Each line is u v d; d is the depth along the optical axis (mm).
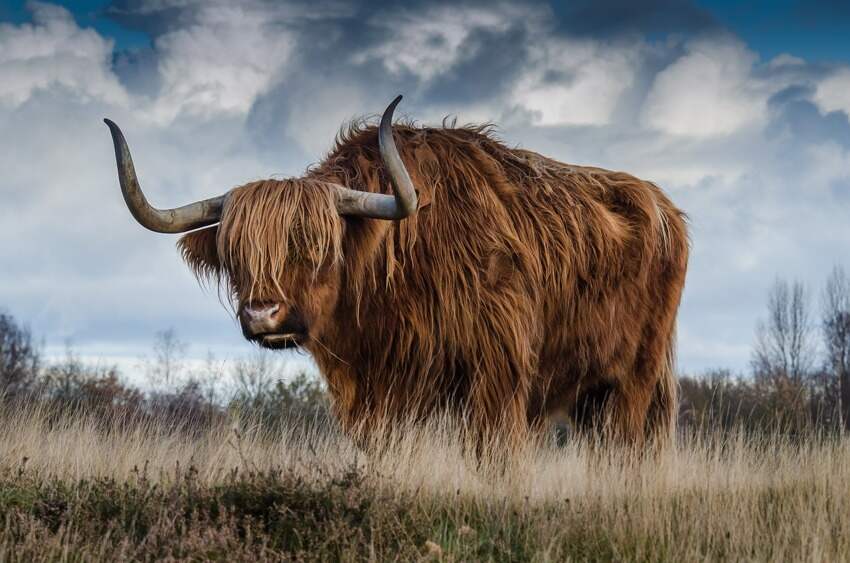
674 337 13875
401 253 10836
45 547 7434
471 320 10953
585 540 8555
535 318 11539
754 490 10695
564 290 12031
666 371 13766
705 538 8805
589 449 12367
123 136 10203
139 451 11039
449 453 10219
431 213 11023
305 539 8008
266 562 7398
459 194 11234
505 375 11055
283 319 9906
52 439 11359
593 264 12352
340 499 8492
